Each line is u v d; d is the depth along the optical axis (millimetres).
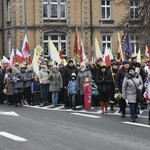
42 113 18344
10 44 47406
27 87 22672
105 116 17203
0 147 11070
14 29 45906
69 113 18297
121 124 15023
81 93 20188
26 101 24203
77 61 25656
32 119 16328
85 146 11141
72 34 46406
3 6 49125
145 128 14156
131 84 15773
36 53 24156
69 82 20266
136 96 15781
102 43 47281
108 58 22094
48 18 46156
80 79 20156
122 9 47344
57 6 46438
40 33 45812
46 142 11703
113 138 12289
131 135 12797
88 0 46844
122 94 16156
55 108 20547
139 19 35688
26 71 22891
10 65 25469
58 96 22438
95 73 21172
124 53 25672
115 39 47375
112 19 47406
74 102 19969
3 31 49125
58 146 11141
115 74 19047
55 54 24469
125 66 17297
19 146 11188
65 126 14523
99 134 12953
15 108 20734
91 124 14992
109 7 47594
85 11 46719
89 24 46844
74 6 46469
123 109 16875
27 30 45688
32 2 45906
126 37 25969
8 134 12984
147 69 20438
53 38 46281
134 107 15820
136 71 17688
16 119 16344
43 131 13508
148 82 15453
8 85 22641
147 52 26062
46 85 22266
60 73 21484
